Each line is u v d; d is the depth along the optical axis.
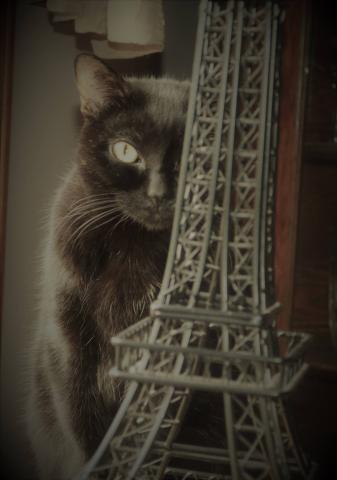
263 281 0.60
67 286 0.74
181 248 0.61
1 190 0.77
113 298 0.72
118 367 0.59
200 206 0.61
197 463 0.77
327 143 0.72
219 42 0.61
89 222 0.72
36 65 0.76
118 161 0.69
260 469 0.69
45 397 0.78
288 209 0.72
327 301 0.77
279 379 0.58
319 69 0.73
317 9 0.72
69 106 0.76
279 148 0.72
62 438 0.78
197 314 0.58
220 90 0.59
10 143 0.77
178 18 0.76
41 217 0.77
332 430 0.78
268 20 0.59
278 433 0.60
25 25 0.76
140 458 0.59
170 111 0.69
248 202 0.61
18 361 0.79
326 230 0.77
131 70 0.76
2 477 0.82
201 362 0.64
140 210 0.69
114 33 0.71
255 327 0.58
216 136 0.59
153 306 0.59
